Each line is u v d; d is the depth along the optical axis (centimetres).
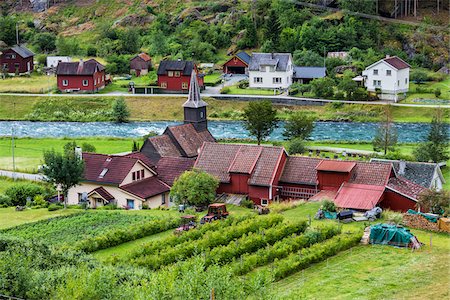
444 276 4653
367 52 16100
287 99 13962
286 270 4847
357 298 4356
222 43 18500
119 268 4766
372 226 5688
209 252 5119
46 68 17538
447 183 8362
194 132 9206
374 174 7281
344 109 13475
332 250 5197
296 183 7712
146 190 7938
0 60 17012
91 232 6256
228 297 3522
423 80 14675
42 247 5231
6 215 7244
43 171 7644
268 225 5847
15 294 4050
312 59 16012
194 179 7575
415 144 11112
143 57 17138
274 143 10588
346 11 16525
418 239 5512
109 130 12950
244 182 7831
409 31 15712
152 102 14450
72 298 3738
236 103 14175
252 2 18838
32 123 13762
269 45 17075
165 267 4556
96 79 15412
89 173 8088
